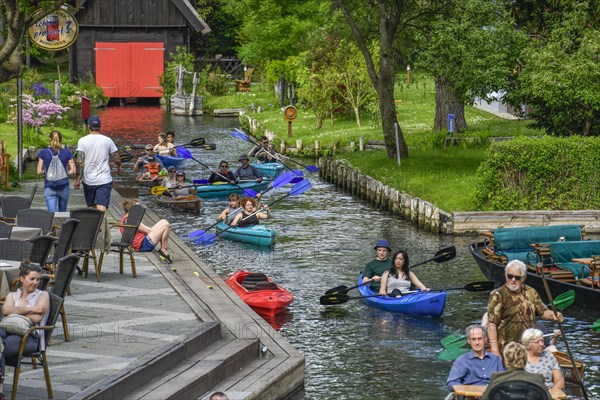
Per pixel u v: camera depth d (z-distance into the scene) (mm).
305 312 22047
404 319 21469
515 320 15469
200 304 18266
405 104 68000
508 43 35750
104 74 86312
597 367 18047
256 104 78438
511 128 52156
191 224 33125
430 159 42188
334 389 16672
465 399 14016
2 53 26891
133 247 23844
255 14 76938
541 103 37656
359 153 47781
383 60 41719
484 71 35125
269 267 26672
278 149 53969
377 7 42750
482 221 31766
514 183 33094
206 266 23797
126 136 59562
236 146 56219
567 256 23562
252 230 29828
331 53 59000
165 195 38000
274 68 75250
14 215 22328
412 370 17828
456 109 50906
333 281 25031
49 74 92938
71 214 19578
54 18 31969
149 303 18281
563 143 32844
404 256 22688
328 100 59375
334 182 44062
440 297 21375
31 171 39406
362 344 19531
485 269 24906
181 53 85062
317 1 78000
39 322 13391
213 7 98812
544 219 32031
